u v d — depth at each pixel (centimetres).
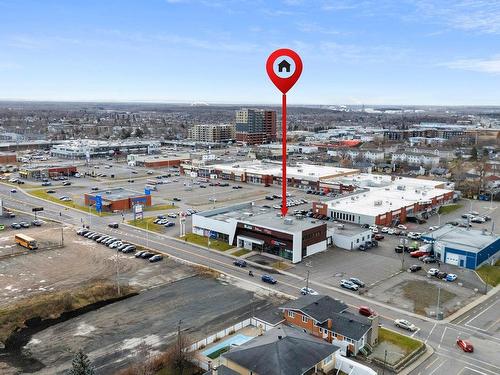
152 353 4931
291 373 4159
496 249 8450
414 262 8075
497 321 5884
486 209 12575
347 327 5103
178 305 6125
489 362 4922
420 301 6450
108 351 4966
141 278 7062
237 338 5231
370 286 6950
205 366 4625
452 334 5522
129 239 9112
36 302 6066
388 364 4791
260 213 9806
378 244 9125
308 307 5428
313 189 14788
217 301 6272
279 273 7425
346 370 4575
